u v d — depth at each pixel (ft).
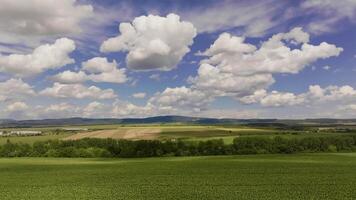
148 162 292.40
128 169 245.86
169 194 151.53
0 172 239.09
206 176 203.41
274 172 215.72
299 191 154.10
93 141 392.47
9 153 375.66
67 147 378.73
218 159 305.73
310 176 197.88
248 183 176.24
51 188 170.40
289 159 296.51
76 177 210.38
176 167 251.19
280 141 375.45
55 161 319.27
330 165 250.37
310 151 375.66
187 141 375.86
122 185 177.17
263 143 373.61
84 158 354.33
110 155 368.48
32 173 232.32
